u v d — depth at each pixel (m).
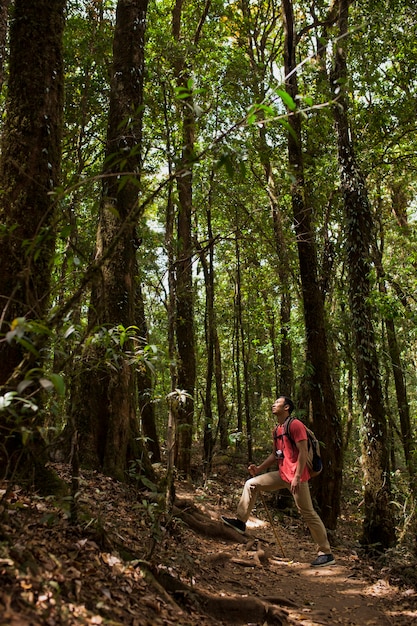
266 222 14.34
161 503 4.64
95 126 12.30
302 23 15.61
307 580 6.20
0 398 2.60
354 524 12.99
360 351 9.78
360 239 10.14
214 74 11.27
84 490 5.89
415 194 19.97
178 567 4.89
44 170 5.61
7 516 3.62
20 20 5.87
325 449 10.99
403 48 13.37
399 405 17.33
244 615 4.41
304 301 11.81
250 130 10.66
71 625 2.84
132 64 8.25
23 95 5.73
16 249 5.25
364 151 14.11
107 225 7.70
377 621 4.97
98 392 7.22
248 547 7.15
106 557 3.94
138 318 9.70
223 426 17.36
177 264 6.57
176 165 3.27
